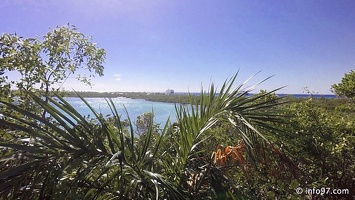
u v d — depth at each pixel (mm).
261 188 2861
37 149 1587
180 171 2357
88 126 1877
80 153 1714
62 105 1813
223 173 2490
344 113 4859
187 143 2400
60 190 1632
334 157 3729
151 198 2053
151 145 2668
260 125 2277
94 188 2014
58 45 3770
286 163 2684
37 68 3354
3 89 3102
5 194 1511
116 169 2064
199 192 2355
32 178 1650
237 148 2484
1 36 3207
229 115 2236
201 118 2387
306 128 3766
